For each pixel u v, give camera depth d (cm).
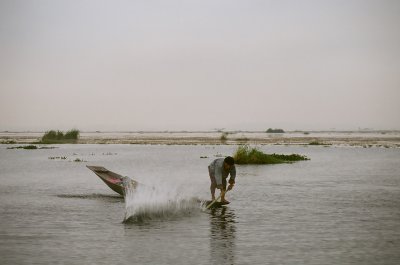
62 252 843
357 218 1172
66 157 3784
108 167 2839
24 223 1102
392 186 1881
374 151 4831
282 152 4662
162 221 1122
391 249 866
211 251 850
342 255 827
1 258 805
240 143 6975
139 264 773
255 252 844
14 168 2739
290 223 1105
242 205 1374
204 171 2592
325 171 2578
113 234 984
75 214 1222
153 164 3094
